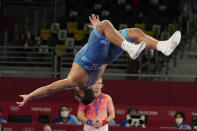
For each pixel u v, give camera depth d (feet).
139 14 128.67
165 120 82.64
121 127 68.95
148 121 82.89
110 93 94.63
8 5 145.89
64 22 126.62
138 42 40.22
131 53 37.22
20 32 117.19
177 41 37.73
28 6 145.38
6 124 71.26
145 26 120.78
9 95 95.76
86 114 65.26
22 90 95.66
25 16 144.36
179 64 113.91
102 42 39.24
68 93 94.02
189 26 122.83
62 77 97.04
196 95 94.07
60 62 100.17
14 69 112.98
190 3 136.77
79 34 120.47
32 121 82.99
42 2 144.66
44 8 143.23
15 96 95.71
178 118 73.92
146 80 98.27
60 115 75.46
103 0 132.98
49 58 103.24
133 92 94.63
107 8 132.26
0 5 142.20
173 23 120.98
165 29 115.55
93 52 39.73
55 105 83.66
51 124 69.56
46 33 121.49
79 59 40.55
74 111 82.99
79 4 137.28
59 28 122.93
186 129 68.08
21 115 77.71
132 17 127.44
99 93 65.16
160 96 94.48
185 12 129.59
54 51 102.94
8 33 125.08
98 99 65.00
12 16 144.46
